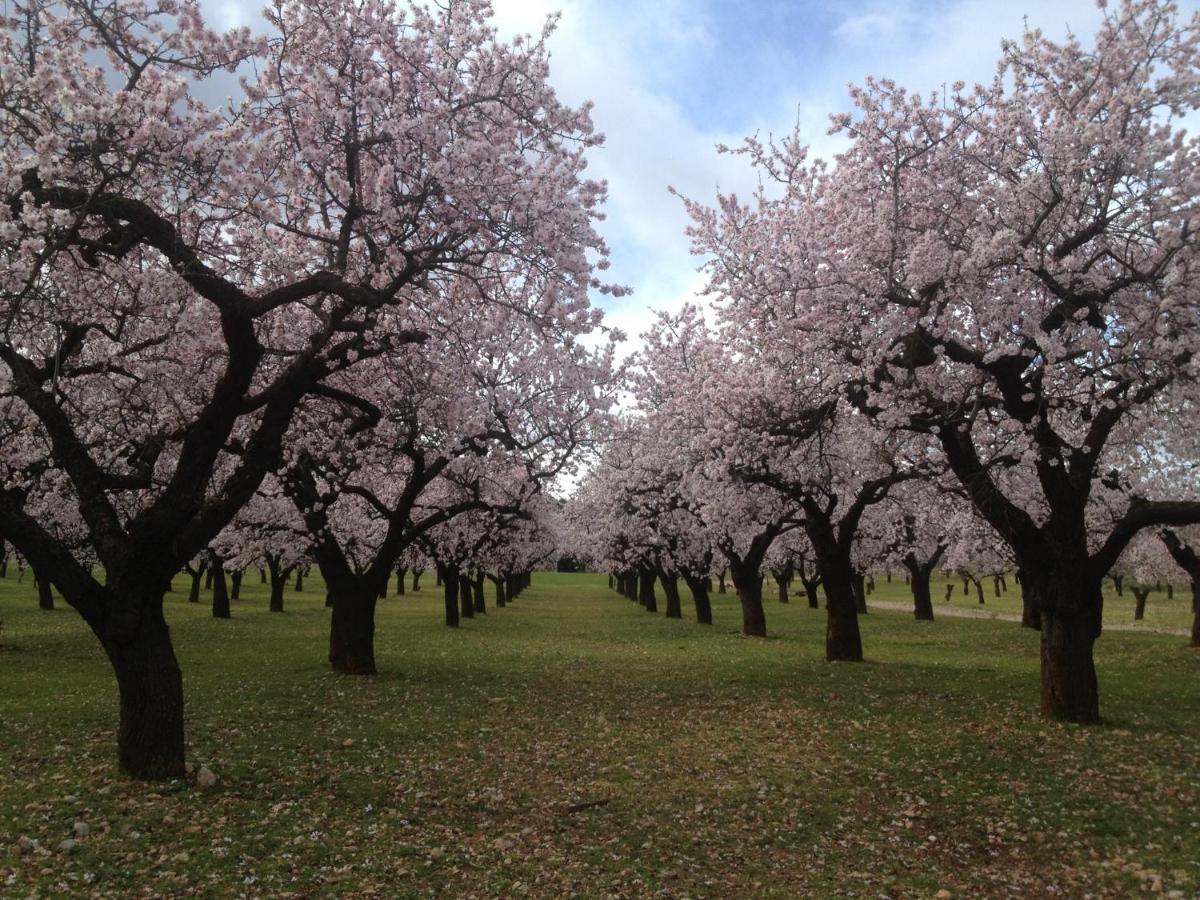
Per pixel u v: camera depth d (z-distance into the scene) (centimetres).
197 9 938
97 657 2141
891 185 1373
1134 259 1269
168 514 962
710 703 1611
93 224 1014
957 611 4956
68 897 652
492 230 1125
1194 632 2650
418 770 1090
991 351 1202
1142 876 768
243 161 929
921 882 762
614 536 3881
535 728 1377
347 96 1102
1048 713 1415
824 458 1841
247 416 1565
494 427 1950
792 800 995
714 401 1844
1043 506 2245
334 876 724
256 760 1094
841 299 1358
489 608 5122
